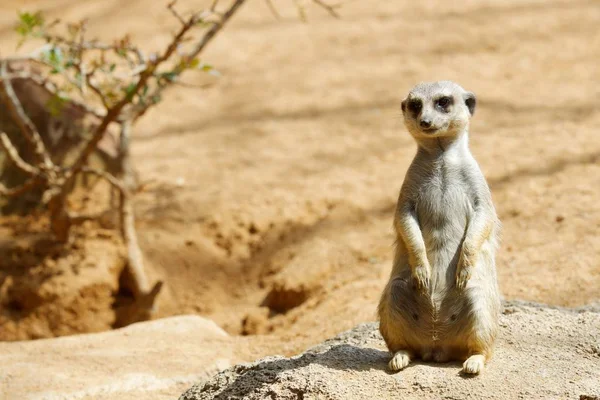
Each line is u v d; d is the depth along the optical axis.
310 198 13.24
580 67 16.84
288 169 14.19
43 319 11.61
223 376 6.54
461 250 5.95
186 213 13.16
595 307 7.88
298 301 11.30
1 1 22.03
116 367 7.97
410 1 21.02
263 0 21.56
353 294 10.17
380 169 13.95
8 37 19.44
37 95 14.02
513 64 17.27
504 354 6.22
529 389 5.61
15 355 8.36
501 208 11.93
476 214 6.04
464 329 5.95
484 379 5.74
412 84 16.80
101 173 12.14
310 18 20.39
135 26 19.84
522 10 19.92
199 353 8.38
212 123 16.09
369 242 12.00
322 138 15.13
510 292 9.28
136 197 13.67
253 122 15.96
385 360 6.18
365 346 7.05
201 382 6.84
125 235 12.19
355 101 16.41
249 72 17.89
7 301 11.77
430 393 5.62
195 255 12.48
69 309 11.68
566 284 9.30
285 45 18.97
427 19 19.81
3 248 12.41
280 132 15.46
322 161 14.37
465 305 5.95
